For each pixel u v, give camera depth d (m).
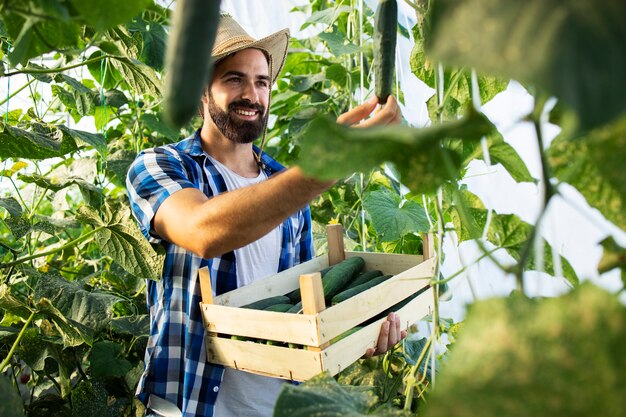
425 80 1.42
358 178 3.38
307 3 4.06
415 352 2.62
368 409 0.95
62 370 2.66
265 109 2.55
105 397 2.77
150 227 2.06
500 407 0.55
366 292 1.79
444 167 0.68
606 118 0.44
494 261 0.70
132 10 0.77
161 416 2.19
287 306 1.89
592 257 1.64
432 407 0.56
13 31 0.93
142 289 3.46
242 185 2.53
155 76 2.14
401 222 2.33
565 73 0.44
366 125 1.19
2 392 0.88
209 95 2.47
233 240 1.67
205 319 1.89
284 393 0.84
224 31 2.44
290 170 1.50
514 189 2.20
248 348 1.80
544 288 1.37
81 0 0.75
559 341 0.55
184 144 2.50
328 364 1.65
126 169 3.55
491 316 0.58
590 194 0.80
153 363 2.19
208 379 2.06
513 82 1.29
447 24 0.50
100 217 2.15
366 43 3.74
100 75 3.33
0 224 5.09
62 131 2.43
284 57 2.87
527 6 0.48
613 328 0.53
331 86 4.27
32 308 2.24
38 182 2.82
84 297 2.45
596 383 0.53
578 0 0.47
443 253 2.60
